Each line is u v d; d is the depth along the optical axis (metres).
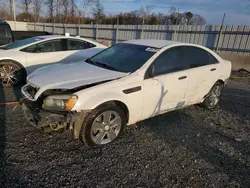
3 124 3.62
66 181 2.44
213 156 3.11
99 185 2.41
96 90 2.99
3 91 5.34
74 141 3.26
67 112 2.86
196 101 4.56
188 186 2.49
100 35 17.84
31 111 3.03
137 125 3.92
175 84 3.84
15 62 5.60
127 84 3.24
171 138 3.54
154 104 3.64
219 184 2.55
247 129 4.08
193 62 4.24
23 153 2.89
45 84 3.05
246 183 2.60
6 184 2.33
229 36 10.19
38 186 2.34
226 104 5.43
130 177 2.57
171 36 12.66
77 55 6.41
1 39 7.64
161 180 2.55
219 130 3.96
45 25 24.77
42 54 5.95
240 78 8.66
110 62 3.87
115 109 3.19
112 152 3.05
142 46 4.04
